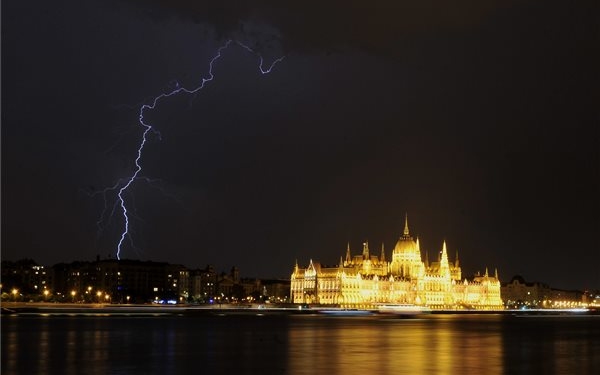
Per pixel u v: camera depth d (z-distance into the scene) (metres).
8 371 107.50
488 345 161.00
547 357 133.25
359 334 198.62
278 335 189.50
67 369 109.94
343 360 123.75
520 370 112.94
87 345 148.12
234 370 110.19
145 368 111.81
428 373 107.50
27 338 164.12
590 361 126.81
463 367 115.31
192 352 136.38
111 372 107.12
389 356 131.00
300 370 110.25
